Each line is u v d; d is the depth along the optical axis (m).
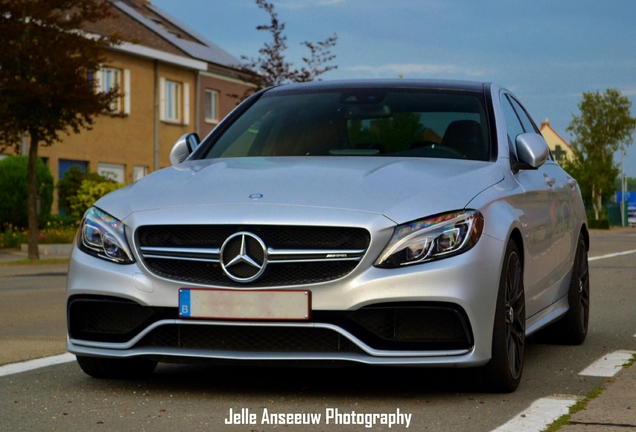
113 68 33.31
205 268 4.46
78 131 19.55
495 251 4.51
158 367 5.43
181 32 40.94
